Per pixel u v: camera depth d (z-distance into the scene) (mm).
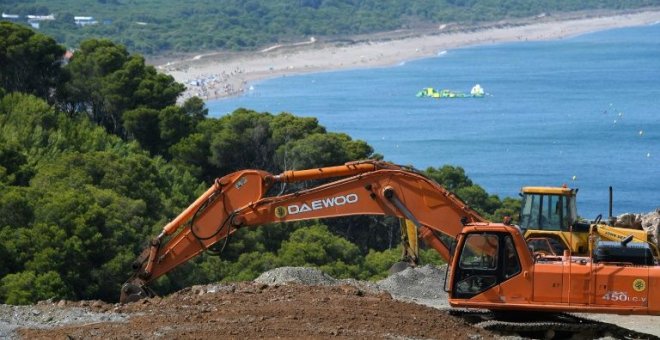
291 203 67188
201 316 57469
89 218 137000
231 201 67125
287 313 58281
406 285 80062
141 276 66812
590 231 67062
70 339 52219
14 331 54438
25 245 129000
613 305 60125
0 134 180875
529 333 64312
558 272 60625
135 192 166125
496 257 61344
